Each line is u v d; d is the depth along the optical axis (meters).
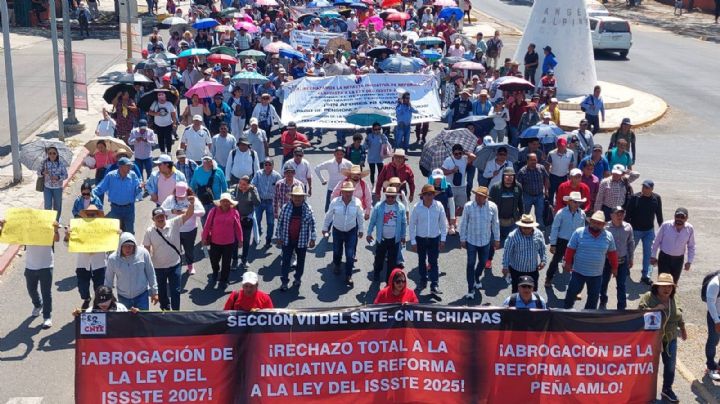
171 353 10.30
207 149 19.62
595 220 13.31
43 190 17.41
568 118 30.69
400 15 43.22
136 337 10.22
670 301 11.38
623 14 67.06
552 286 15.64
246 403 10.48
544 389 10.78
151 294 12.38
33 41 44.78
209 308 14.05
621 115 31.56
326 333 10.52
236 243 15.20
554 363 10.75
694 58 46.81
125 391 10.27
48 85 33.44
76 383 10.18
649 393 10.89
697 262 17.39
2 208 19.02
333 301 14.49
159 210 12.99
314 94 26.33
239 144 18.03
